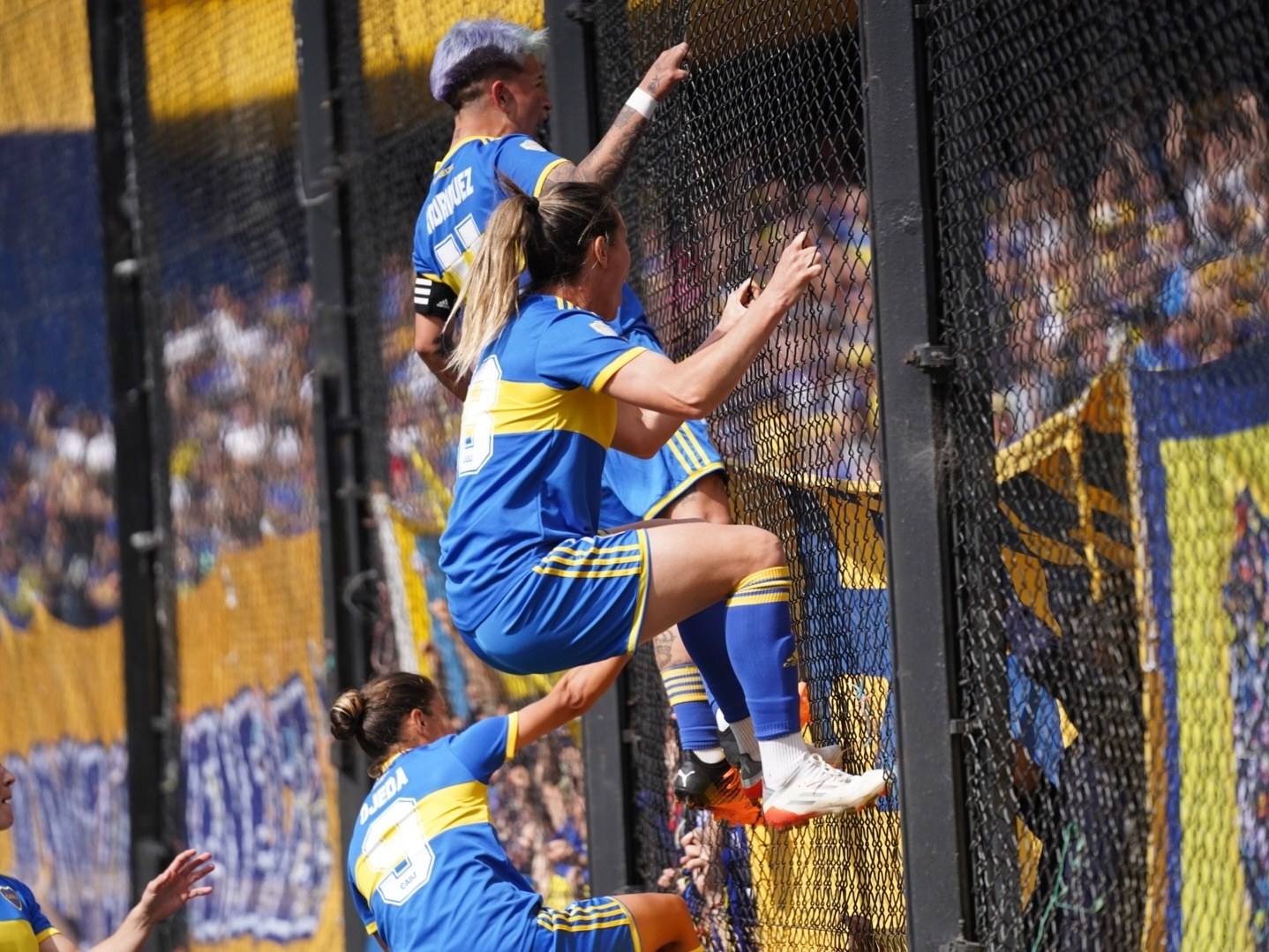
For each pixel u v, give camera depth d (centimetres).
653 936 1265
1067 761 1164
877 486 1170
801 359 1216
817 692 1218
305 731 2088
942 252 1096
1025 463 1232
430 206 1314
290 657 2116
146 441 2380
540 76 1324
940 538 1080
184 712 2322
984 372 1088
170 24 2266
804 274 1006
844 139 1154
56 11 2605
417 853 1266
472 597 1079
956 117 1091
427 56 1714
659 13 1371
